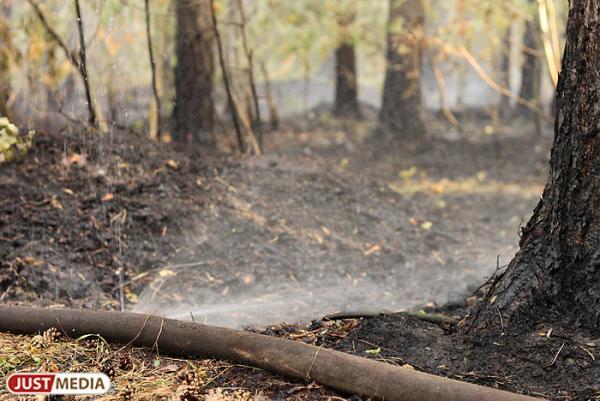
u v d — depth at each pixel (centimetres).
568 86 380
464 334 390
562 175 384
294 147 1405
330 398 336
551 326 376
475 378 351
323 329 421
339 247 684
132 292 569
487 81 1230
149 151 770
